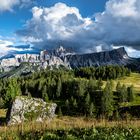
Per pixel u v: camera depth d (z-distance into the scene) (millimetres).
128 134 16125
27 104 31094
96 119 20672
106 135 15312
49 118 31188
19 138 15516
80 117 22219
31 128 17609
